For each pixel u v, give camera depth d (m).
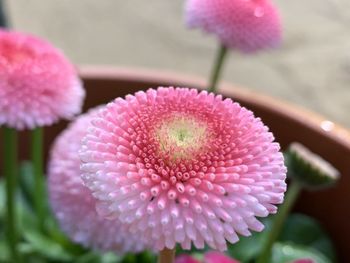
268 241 0.18
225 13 0.19
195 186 0.08
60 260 0.22
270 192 0.08
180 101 0.10
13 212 0.19
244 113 0.09
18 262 0.20
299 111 0.23
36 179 0.21
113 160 0.08
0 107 0.15
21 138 0.24
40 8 0.54
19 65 0.16
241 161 0.09
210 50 0.50
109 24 0.53
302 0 0.60
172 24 0.53
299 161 0.17
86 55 0.48
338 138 0.21
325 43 0.53
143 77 0.24
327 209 0.22
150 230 0.08
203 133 0.09
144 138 0.09
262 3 0.20
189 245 0.08
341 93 0.46
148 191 0.08
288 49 0.51
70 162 0.17
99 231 0.16
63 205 0.17
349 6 0.59
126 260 0.21
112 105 0.09
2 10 0.29
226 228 0.08
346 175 0.21
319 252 0.22
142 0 0.56
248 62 0.49
